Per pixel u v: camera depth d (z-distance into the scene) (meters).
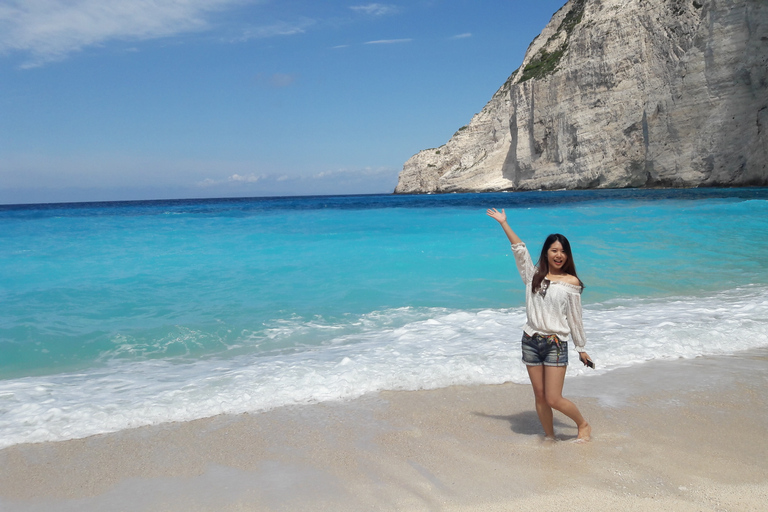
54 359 5.15
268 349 5.35
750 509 2.37
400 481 2.73
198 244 13.90
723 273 8.87
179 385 4.26
